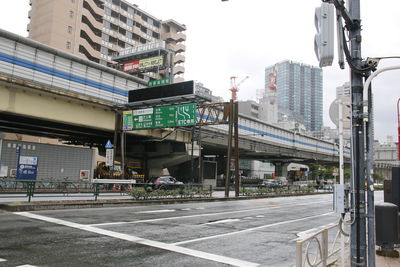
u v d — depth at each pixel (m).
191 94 26.61
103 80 30.28
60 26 63.69
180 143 42.03
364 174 4.73
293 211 19.34
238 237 10.03
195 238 9.53
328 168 84.75
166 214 15.15
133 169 44.00
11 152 27.03
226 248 8.41
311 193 43.62
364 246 4.69
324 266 6.43
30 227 10.02
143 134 36.19
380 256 7.32
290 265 7.00
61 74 26.92
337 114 6.29
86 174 31.72
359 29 4.90
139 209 17.19
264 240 9.73
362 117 4.70
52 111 27.08
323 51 4.43
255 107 127.56
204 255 7.54
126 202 18.95
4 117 29.69
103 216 13.45
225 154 64.56
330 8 4.48
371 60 4.73
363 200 4.71
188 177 53.78
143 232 10.06
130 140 42.12
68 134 40.50
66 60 27.39
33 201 16.45
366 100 4.66
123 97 32.00
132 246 8.09
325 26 4.48
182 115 27.55
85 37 71.31
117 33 79.44
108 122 31.80
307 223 14.07
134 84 33.22
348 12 4.76
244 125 48.41
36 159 25.02
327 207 22.78
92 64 29.14
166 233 10.09
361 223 4.70
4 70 23.28
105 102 30.27
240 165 99.62
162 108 28.78
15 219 11.59
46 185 23.14
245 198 29.66
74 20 66.12
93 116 30.34
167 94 27.88
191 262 6.88
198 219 13.77
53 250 7.32
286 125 109.06
